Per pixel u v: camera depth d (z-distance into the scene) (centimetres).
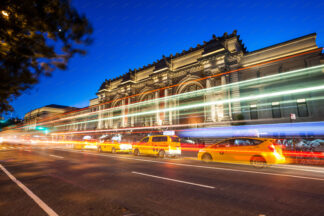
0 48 374
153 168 834
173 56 3444
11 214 360
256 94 2347
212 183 565
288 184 546
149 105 3606
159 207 384
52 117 7538
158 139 1302
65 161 1086
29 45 386
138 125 3694
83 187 539
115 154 1502
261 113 2269
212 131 2409
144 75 4009
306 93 2048
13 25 354
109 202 417
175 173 720
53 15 373
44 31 384
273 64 2297
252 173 712
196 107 2859
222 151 958
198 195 455
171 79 3278
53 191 502
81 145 1991
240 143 914
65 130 6444
